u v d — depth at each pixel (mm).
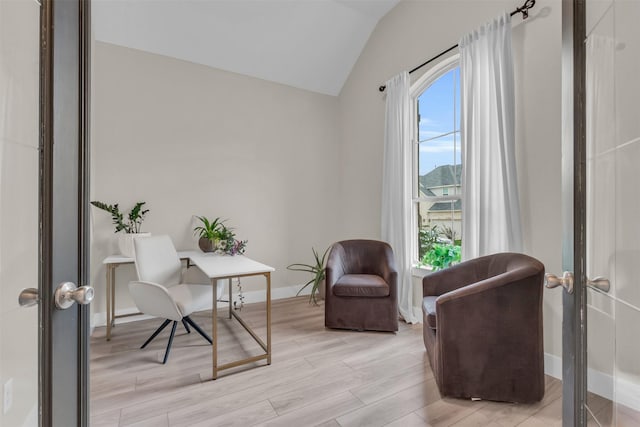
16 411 682
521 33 2049
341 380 1875
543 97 1938
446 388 1674
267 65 3508
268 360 2076
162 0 2701
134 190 2945
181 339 2500
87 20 756
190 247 3207
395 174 3066
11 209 664
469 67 2312
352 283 2666
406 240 2947
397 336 2566
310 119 3941
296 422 1501
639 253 639
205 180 3293
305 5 3037
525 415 1541
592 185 770
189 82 3211
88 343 754
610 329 718
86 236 742
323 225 4039
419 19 2902
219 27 3018
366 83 3631
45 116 649
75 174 713
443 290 2176
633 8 650
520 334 1604
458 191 2684
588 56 782
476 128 2246
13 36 664
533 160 1990
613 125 706
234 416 1546
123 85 2893
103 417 1537
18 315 664
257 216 3588
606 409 730
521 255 1817
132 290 2158
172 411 1586
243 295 3504
